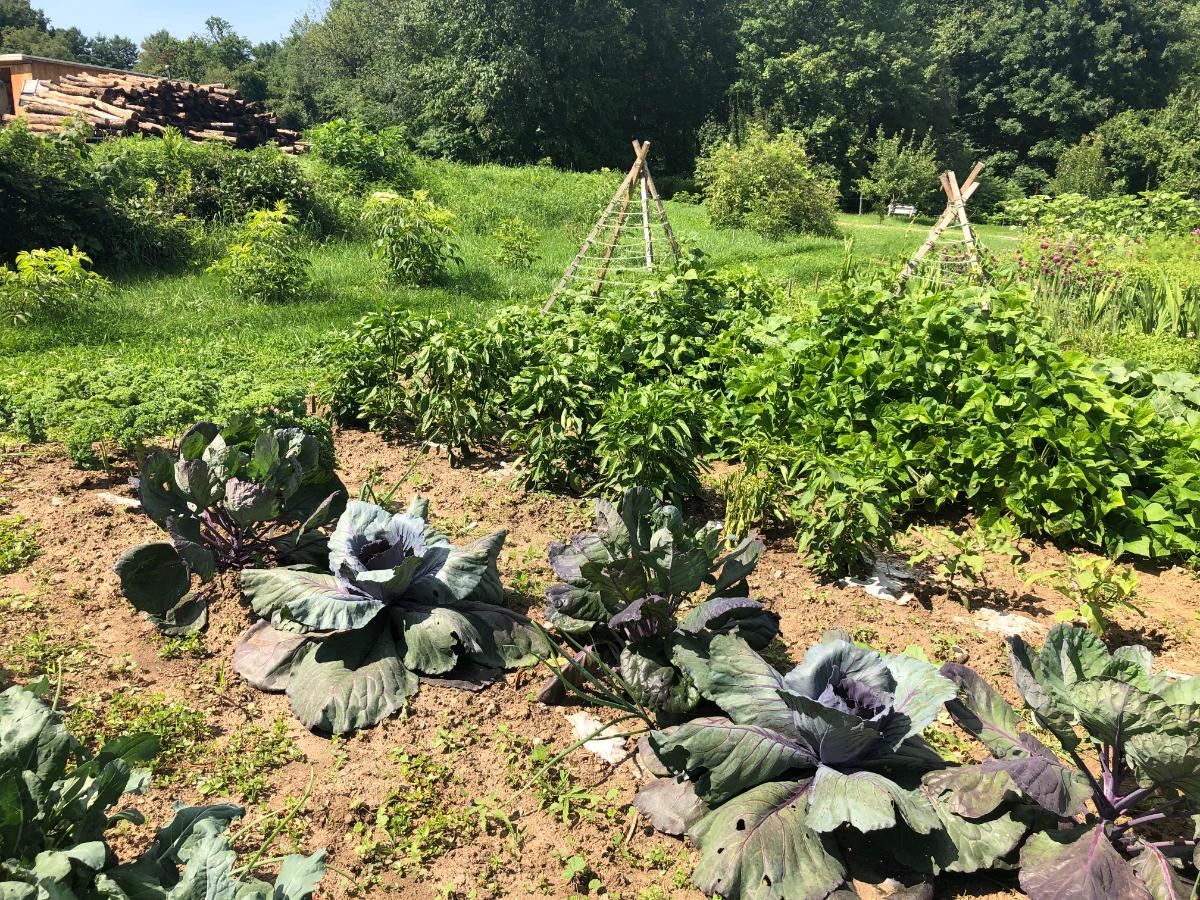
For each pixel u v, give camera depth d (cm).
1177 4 4653
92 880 226
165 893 226
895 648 422
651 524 390
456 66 3694
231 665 390
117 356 807
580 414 601
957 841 281
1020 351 586
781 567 501
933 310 620
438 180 2131
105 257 1259
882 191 3425
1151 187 3666
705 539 379
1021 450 547
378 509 414
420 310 1094
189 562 403
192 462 416
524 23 3634
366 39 4762
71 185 1230
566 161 3897
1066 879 261
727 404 677
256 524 475
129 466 597
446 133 3731
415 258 1261
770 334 710
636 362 705
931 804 286
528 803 320
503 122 3694
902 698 304
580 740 346
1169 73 4706
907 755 308
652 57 4297
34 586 440
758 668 313
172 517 418
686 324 736
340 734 348
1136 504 534
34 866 213
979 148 4859
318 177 1786
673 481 545
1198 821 260
